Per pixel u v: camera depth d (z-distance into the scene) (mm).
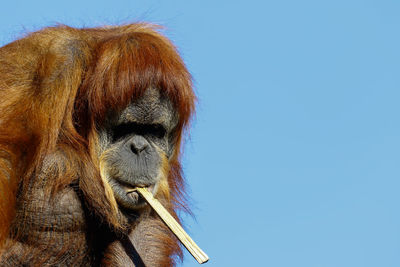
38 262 13734
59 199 13781
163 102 14109
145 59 14008
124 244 14492
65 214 13836
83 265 14266
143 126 14164
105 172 14141
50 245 13805
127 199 14180
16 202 13633
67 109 14141
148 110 14000
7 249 13531
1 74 14102
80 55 14461
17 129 13734
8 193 13352
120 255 14312
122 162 14133
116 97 13859
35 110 13859
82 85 14336
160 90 14031
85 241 14156
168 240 15180
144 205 14336
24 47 14523
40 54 14359
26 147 13734
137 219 14570
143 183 14164
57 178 13727
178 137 14742
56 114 13898
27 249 13672
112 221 14117
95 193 14016
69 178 13828
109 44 14344
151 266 14594
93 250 14344
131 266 14289
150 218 15203
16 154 13680
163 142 14547
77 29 15359
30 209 13602
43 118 13812
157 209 13953
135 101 13953
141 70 13883
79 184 13984
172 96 14141
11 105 13836
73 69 14242
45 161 13695
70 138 14102
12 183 13477
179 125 14602
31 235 13672
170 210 15508
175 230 13758
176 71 14281
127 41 14367
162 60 14156
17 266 13602
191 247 13625
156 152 14367
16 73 14109
